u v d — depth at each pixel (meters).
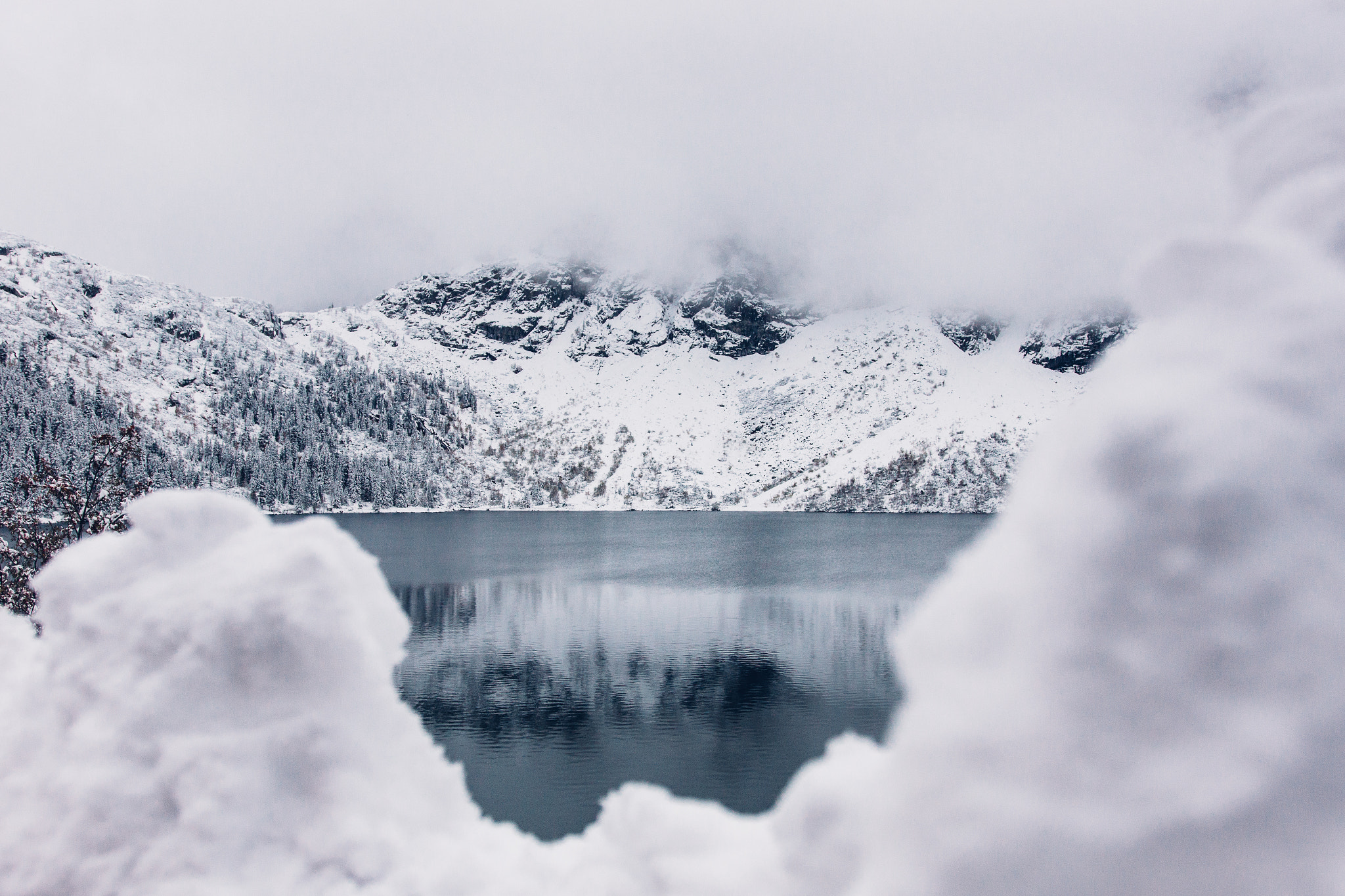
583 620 67.44
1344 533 1.05
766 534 154.25
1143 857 1.01
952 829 1.17
